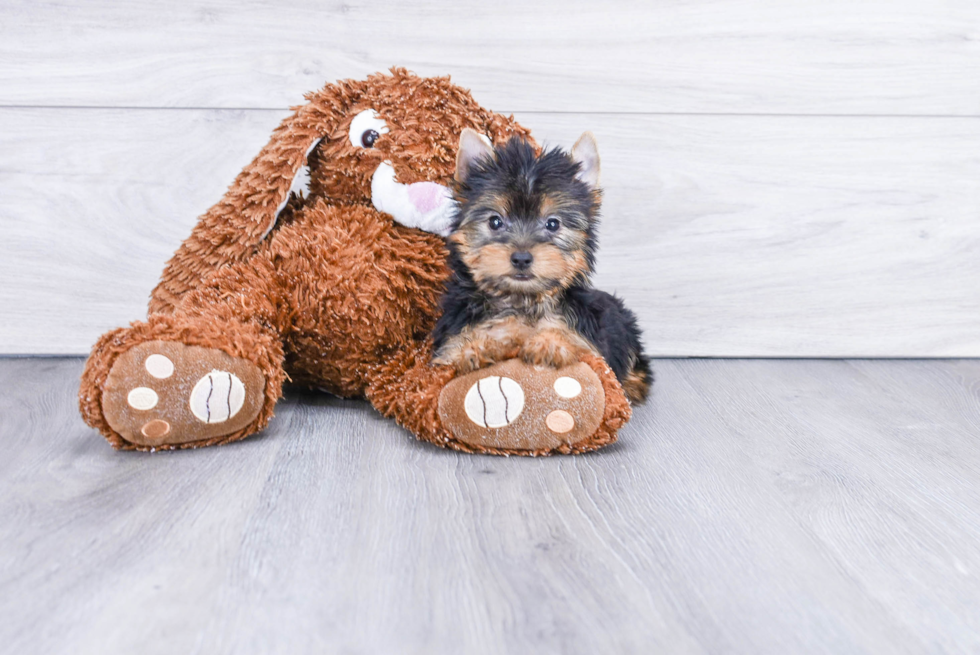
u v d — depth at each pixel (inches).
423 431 62.8
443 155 68.8
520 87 87.7
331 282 67.7
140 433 58.7
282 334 68.7
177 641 36.6
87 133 85.7
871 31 87.5
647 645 37.1
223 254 71.6
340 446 63.1
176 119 86.1
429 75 86.9
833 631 38.6
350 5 84.8
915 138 90.0
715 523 50.3
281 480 55.7
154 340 59.1
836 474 59.2
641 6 86.1
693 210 90.7
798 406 76.9
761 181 90.4
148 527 48.0
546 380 60.1
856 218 91.7
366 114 70.1
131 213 87.7
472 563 44.3
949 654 37.0
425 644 36.9
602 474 58.3
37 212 86.7
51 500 51.7
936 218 91.9
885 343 94.2
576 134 88.7
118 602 39.7
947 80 88.9
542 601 40.6
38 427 66.6
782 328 93.7
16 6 82.4
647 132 89.0
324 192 73.0
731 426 70.5
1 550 44.8
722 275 92.4
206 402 59.4
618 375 70.0
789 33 87.4
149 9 83.6
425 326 70.8
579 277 64.5
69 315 89.5
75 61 84.1
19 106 84.4
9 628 37.3
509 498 53.5
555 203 62.0
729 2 86.3
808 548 47.2
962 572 44.6
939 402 78.6
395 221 70.7
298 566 43.6
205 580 41.9
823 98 88.8
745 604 40.8
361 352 70.2
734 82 88.1
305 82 86.4
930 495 55.5
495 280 61.1
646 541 47.6
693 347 93.9
